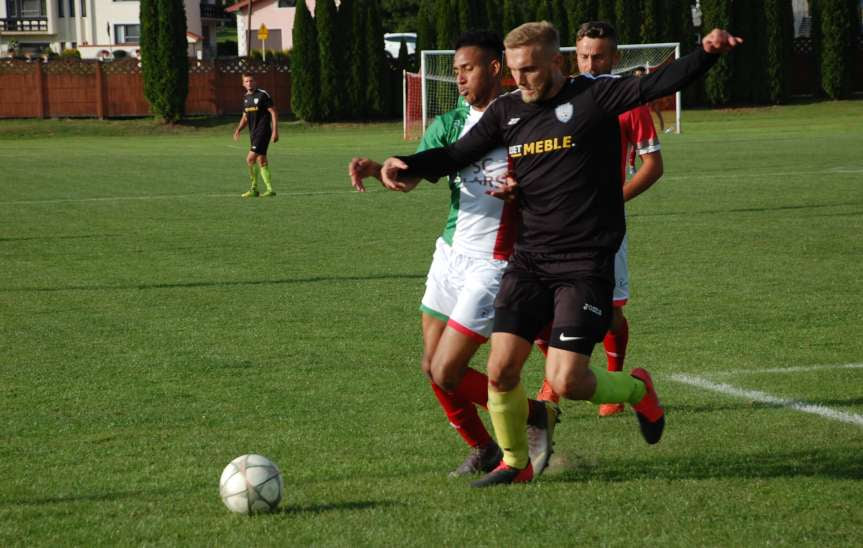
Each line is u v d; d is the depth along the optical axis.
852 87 107.44
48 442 12.25
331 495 10.23
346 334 18.27
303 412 13.45
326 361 16.30
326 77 106.31
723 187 42.06
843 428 12.37
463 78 11.30
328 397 14.19
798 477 10.57
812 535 9.00
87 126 104.25
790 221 32.19
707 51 9.64
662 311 19.78
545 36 10.23
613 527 9.24
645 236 29.81
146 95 105.75
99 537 9.17
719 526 9.23
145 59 105.12
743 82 105.69
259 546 8.88
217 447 11.96
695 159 56.22
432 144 11.58
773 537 8.96
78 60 108.38
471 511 9.72
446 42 106.44
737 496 10.04
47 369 15.95
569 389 10.20
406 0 161.25
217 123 108.06
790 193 39.44
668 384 14.62
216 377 15.35
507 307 10.45
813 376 14.92
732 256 26.11
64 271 25.39
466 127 11.44
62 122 105.88
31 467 11.31
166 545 8.94
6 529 9.41
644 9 104.50
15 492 10.48
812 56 109.94
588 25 13.09
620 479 10.70
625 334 13.59
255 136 42.41
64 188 46.97
